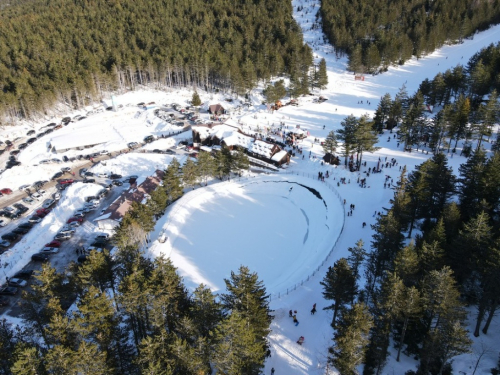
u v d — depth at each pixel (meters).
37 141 127.44
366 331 38.53
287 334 48.59
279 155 101.19
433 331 39.38
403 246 52.66
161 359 37.28
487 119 90.12
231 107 150.50
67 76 151.88
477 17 187.75
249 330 38.31
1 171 109.75
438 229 50.97
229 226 79.12
